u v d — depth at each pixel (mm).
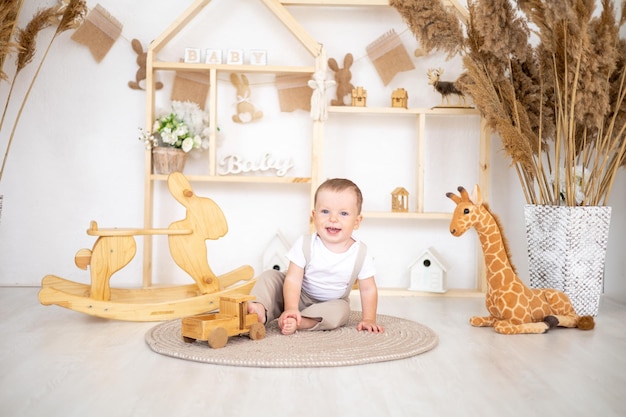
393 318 2227
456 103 2979
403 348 1741
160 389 1371
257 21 3012
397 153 3023
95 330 2000
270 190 3031
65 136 2961
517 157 2393
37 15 2604
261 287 2025
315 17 3010
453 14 2510
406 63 2975
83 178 2975
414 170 3021
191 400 1297
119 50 2977
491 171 3012
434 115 3008
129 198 2990
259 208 3029
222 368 1554
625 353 1772
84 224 2977
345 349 1723
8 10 2428
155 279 2992
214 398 1312
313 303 2154
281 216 3031
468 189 3012
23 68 2939
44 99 2949
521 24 2590
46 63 2947
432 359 1670
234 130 3010
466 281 3010
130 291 2445
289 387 1397
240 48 3012
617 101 2385
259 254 3031
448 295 2820
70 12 2598
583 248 2363
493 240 2113
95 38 2943
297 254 2043
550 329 2094
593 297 2393
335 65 2975
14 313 2262
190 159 2998
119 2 2969
